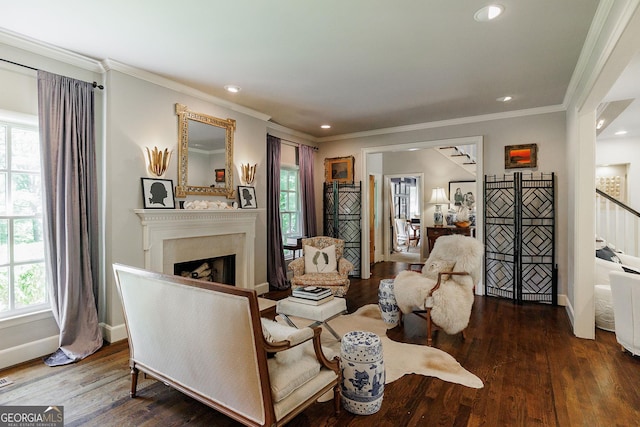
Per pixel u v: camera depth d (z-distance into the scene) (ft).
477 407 7.04
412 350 9.83
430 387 7.82
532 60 9.98
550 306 14.33
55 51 9.33
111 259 10.24
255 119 15.52
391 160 26.18
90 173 10.15
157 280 6.21
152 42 9.01
